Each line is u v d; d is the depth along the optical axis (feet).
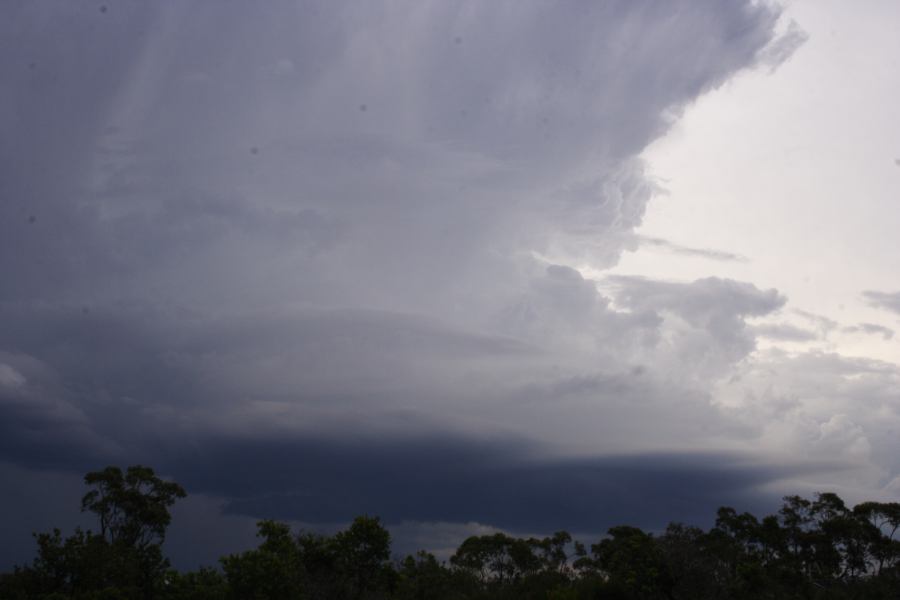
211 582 106.42
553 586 102.42
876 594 97.40
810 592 97.40
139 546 120.57
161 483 130.00
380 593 109.29
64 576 106.11
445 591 109.50
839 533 107.55
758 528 110.52
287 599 96.78
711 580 94.27
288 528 106.73
